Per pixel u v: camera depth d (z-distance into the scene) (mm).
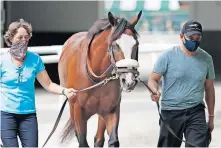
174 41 33812
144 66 28766
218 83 24891
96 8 33781
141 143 13336
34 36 33500
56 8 33562
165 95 9352
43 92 21938
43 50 17516
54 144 12906
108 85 9688
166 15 34500
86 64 9859
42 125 15148
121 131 14633
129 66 8945
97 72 9758
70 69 10398
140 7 34250
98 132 10875
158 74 9297
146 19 34469
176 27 34531
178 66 9156
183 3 34625
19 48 8586
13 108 8688
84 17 33844
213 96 9500
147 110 17875
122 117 16594
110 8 34000
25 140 8727
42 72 9008
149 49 19000
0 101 8875
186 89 9195
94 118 16281
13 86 8703
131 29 9281
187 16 34688
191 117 9211
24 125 8766
